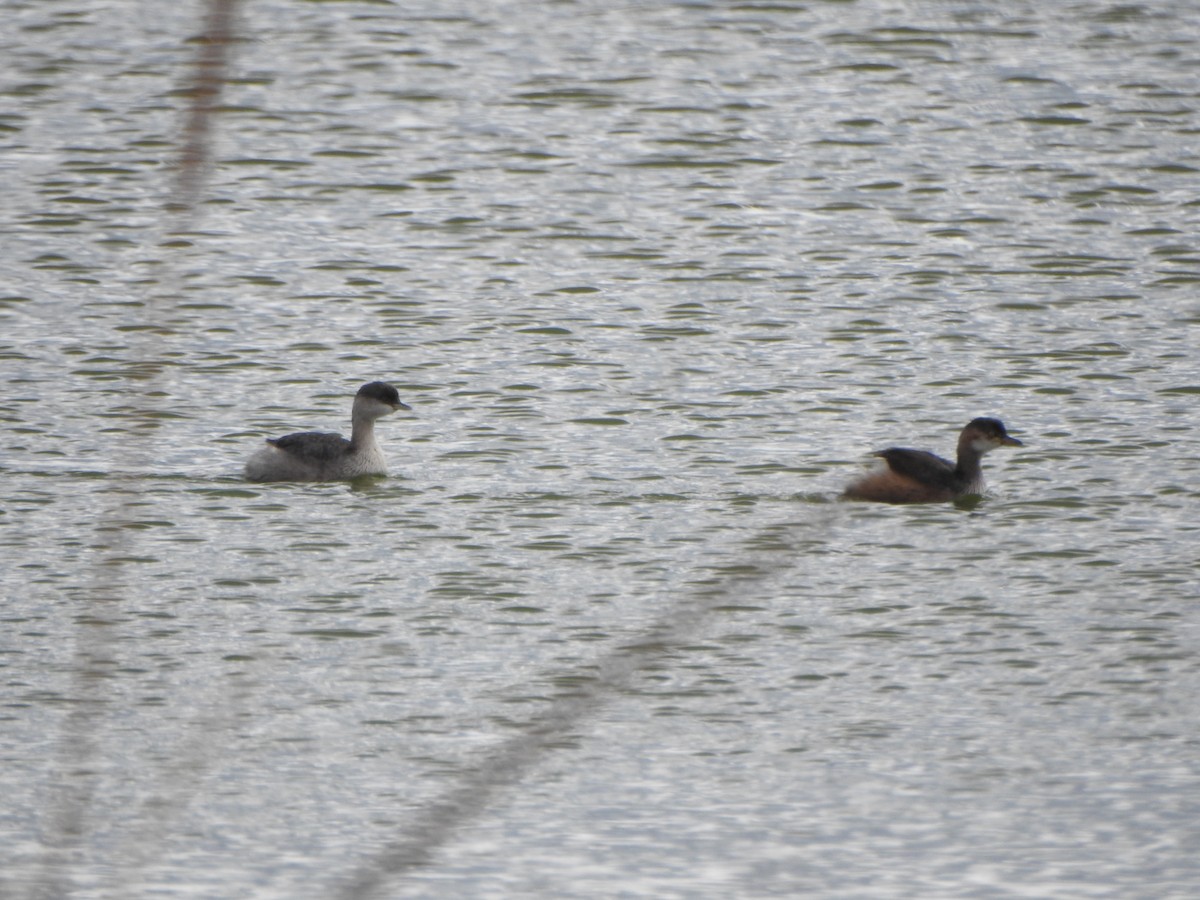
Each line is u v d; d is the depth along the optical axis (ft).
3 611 53.52
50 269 89.51
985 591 56.49
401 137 111.14
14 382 75.51
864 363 79.41
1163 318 84.58
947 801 43.52
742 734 47.03
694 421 72.79
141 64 121.29
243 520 62.28
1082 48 126.82
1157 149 108.78
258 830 41.63
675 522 62.08
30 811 42.24
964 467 65.72
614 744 46.55
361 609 54.54
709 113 115.55
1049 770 45.01
